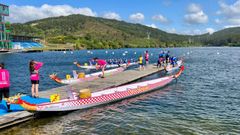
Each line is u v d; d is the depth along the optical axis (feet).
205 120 53.83
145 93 81.51
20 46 496.23
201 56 317.22
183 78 115.75
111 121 53.06
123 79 97.35
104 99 65.46
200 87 92.68
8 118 47.44
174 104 67.62
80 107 59.82
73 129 48.24
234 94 80.64
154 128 48.73
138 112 59.77
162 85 91.61
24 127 48.21
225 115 57.52
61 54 386.11
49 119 53.62
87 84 84.94
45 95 65.00
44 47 561.84
